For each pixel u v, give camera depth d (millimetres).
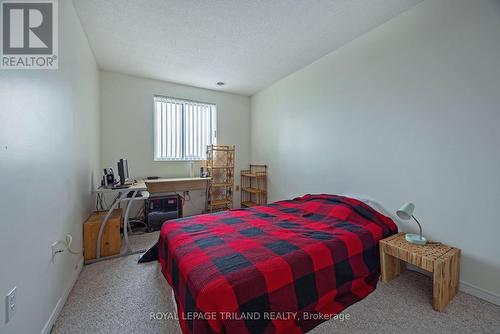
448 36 1724
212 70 3270
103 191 2311
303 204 2525
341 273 1562
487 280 1576
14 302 981
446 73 1740
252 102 4496
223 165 4277
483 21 1555
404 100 2012
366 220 2039
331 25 2188
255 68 3211
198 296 1077
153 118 3641
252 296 1148
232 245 1517
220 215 2270
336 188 2709
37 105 1233
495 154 1523
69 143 1752
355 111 2457
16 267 1002
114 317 1466
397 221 2090
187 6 1896
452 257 1573
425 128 1876
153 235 3055
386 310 1504
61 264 1558
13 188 990
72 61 1839
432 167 1840
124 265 2184
